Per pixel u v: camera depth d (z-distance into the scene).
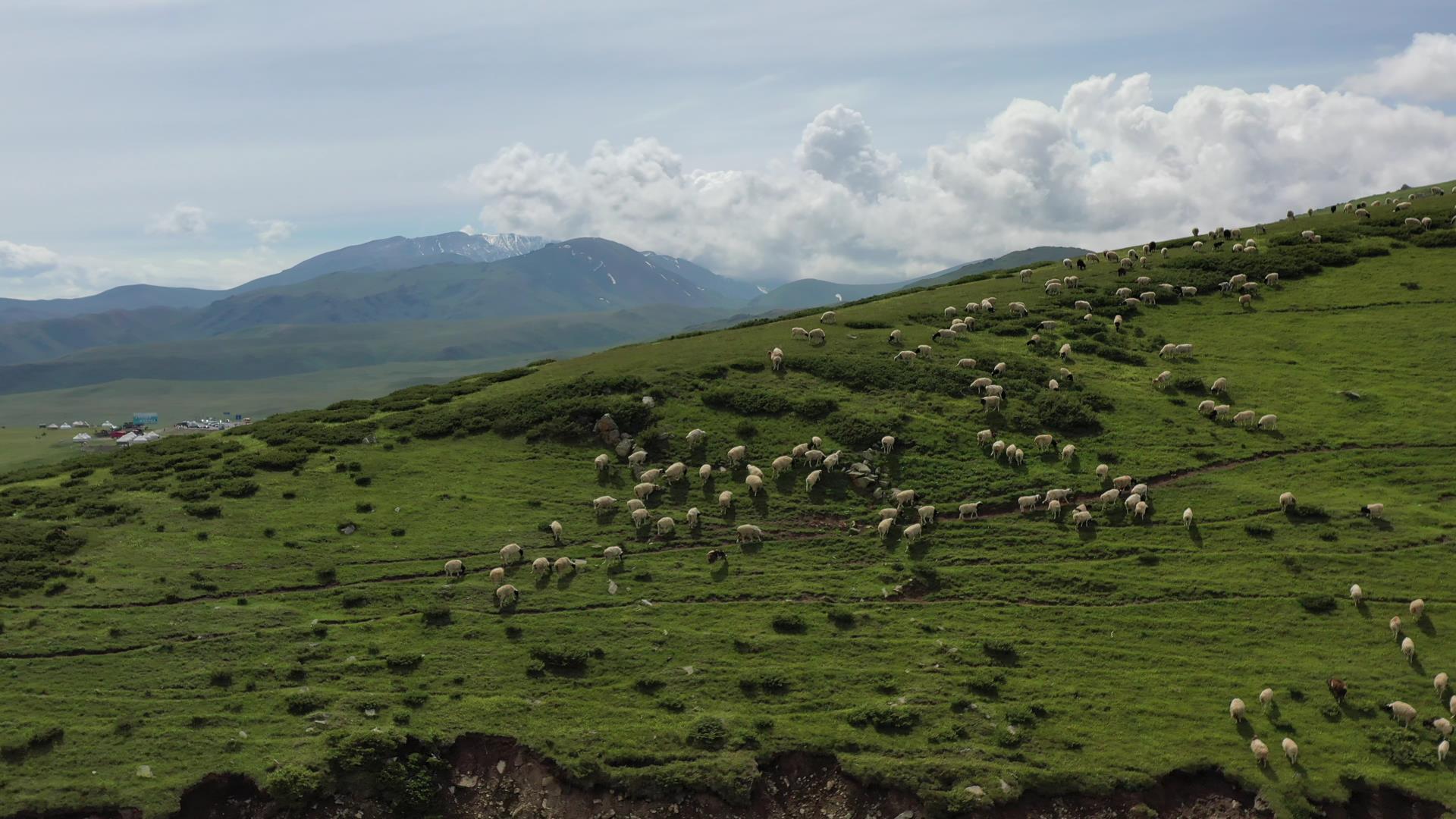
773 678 39.97
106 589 46.88
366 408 75.56
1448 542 47.09
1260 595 44.50
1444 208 96.38
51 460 181.38
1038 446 58.41
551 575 48.53
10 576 47.44
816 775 35.66
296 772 34.78
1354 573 45.53
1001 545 49.69
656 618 44.53
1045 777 34.38
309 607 45.78
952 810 33.56
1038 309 81.94
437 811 35.09
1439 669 38.94
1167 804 34.06
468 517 54.56
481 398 73.56
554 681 40.22
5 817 33.44
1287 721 36.78
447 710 38.22
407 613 45.28
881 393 65.62
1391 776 33.91
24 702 38.38
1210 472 55.53
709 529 52.28
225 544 51.66
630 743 36.44
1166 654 41.12
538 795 35.44
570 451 61.81
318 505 56.50
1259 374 67.25
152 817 33.56
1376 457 55.59
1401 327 71.62
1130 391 65.81
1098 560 48.19
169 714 38.06
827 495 54.88
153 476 61.66
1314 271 84.38
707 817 34.50
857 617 44.25
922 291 101.88
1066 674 40.03
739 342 79.25
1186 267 89.69
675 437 61.66
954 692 39.00
